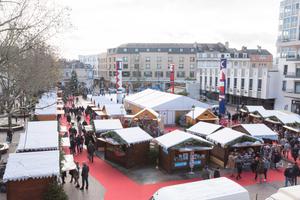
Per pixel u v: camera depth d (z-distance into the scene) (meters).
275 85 47.59
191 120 32.62
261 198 15.05
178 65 86.31
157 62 86.31
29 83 20.80
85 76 103.62
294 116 30.36
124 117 31.53
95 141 23.34
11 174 12.63
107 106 33.09
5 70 17.70
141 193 15.48
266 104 48.19
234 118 36.53
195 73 86.31
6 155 21.00
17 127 30.17
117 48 89.62
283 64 46.53
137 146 19.59
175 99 34.97
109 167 19.58
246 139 19.69
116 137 19.59
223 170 19.28
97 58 113.06
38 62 21.64
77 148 22.77
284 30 51.09
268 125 30.64
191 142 18.41
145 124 28.75
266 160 18.28
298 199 10.91
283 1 51.31
